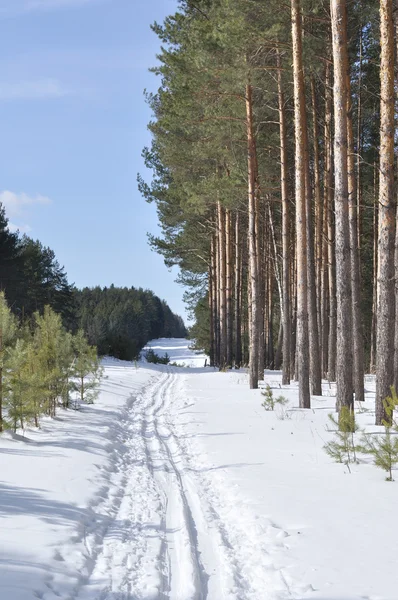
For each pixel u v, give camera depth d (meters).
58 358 14.92
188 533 5.97
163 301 171.25
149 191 37.62
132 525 6.25
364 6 19.28
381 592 4.20
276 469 8.59
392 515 6.11
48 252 63.28
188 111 22.70
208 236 38.97
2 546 4.97
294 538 5.47
